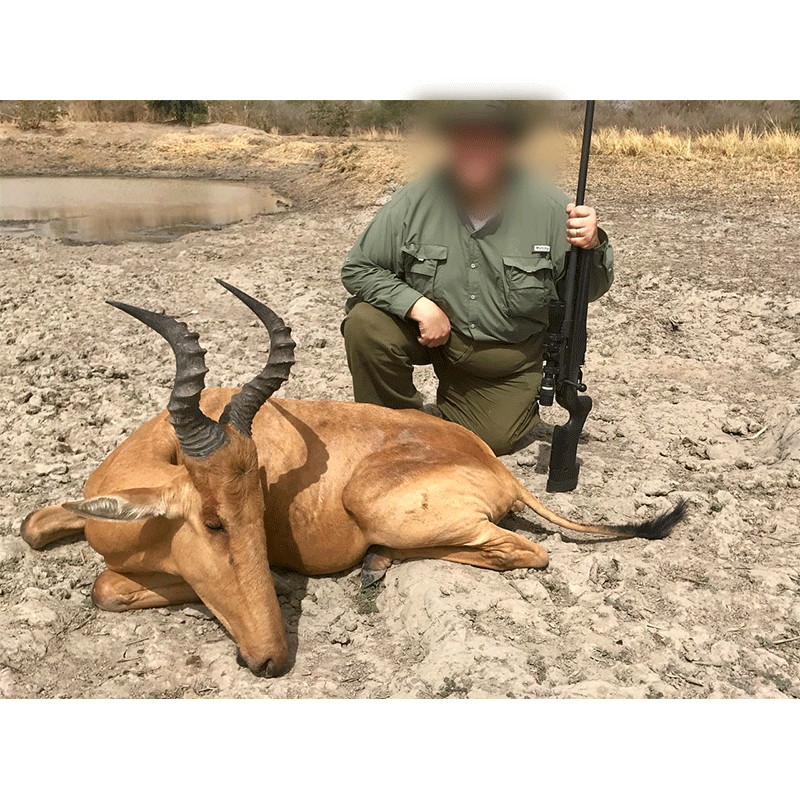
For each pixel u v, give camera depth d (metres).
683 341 3.80
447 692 1.71
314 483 2.00
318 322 3.96
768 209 6.56
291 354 1.74
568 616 1.94
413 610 1.92
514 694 1.68
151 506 1.69
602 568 2.11
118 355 3.50
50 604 1.96
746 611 2.01
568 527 2.16
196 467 1.67
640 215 6.36
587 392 3.22
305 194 8.49
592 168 8.24
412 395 2.64
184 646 1.86
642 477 2.60
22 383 3.23
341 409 2.13
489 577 2.03
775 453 2.75
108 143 12.30
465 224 2.40
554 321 2.33
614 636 1.88
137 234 6.30
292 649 1.85
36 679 1.76
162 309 4.17
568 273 2.31
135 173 10.71
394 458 2.03
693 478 2.60
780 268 4.89
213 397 2.08
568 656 1.82
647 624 1.91
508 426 2.63
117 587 1.92
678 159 8.66
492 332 2.49
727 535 2.27
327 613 1.98
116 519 1.67
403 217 2.42
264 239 5.94
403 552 2.06
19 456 2.65
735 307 4.13
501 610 1.92
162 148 12.06
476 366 2.56
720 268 4.88
